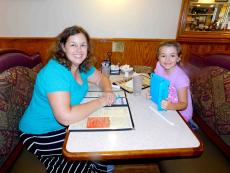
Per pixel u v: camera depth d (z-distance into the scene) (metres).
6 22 1.87
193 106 1.59
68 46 1.04
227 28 2.05
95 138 0.81
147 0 1.86
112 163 1.45
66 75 0.99
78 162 0.99
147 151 0.75
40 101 1.05
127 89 1.33
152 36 2.00
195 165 1.09
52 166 0.99
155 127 0.91
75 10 1.87
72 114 0.92
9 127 1.06
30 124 1.09
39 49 1.98
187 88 1.21
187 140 0.82
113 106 1.08
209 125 1.33
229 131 1.13
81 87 1.14
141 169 1.56
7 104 1.08
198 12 1.98
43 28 1.91
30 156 1.14
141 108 1.08
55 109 0.92
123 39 1.98
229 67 1.37
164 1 1.87
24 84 1.32
